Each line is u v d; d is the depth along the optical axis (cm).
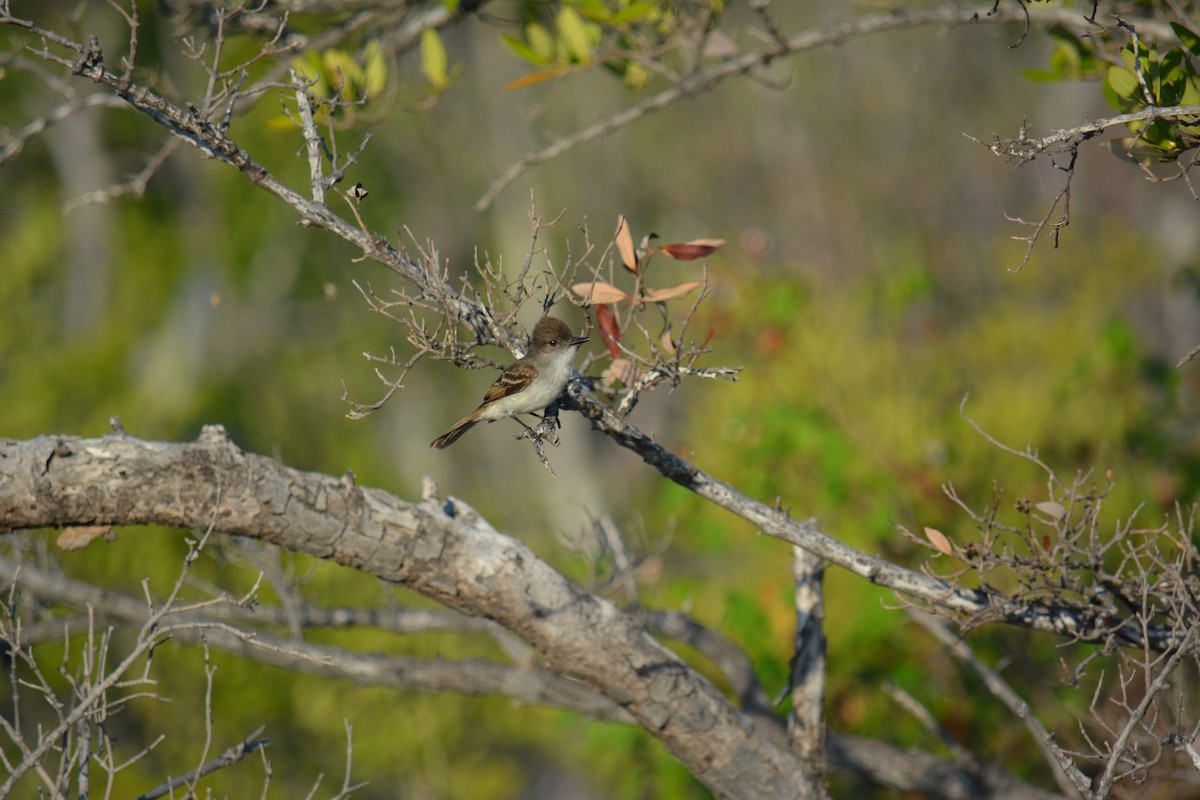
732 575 1474
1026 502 725
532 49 973
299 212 675
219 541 1058
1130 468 1440
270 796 1961
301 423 2728
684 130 3622
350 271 2947
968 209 3344
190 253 2759
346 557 704
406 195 2977
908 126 3472
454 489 2995
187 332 2639
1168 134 697
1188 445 1462
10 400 2283
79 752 604
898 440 1432
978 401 1559
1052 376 1689
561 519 2805
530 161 1048
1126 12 885
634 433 731
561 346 737
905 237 3247
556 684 1031
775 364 1526
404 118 2836
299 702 1934
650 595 1427
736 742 789
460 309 686
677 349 704
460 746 2178
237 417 2580
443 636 1900
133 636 1720
